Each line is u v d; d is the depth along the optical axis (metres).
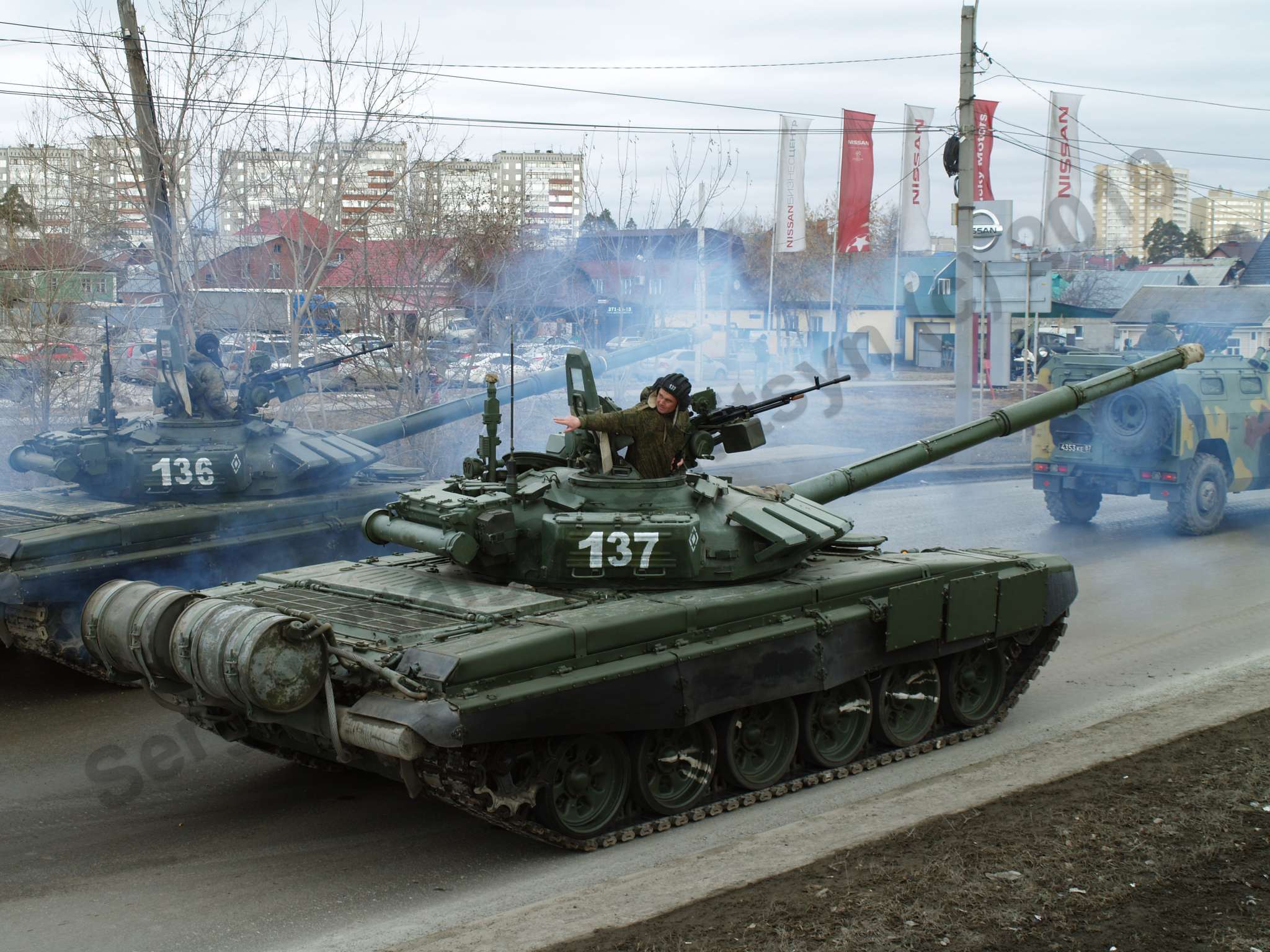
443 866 7.35
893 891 6.26
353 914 6.68
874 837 7.09
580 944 5.82
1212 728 9.01
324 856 7.52
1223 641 12.03
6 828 7.97
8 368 20.22
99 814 8.23
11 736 9.92
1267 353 18.97
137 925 6.56
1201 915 5.94
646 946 5.77
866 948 5.67
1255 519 18.62
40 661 12.26
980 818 7.29
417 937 6.31
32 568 10.46
